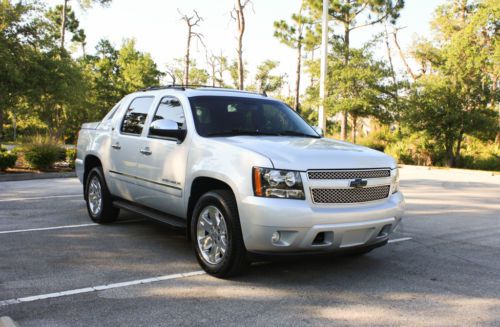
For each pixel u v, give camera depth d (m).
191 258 5.36
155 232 6.64
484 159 25.41
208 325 3.50
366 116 25.45
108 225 7.10
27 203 9.20
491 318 3.71
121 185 6.42
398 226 5.32
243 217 4.25
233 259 4.41
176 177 5.20
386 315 3.74
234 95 5.94
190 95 5.60
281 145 4.63
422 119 24.11
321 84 21.70
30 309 3.76
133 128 6.28
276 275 4.74
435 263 5.27
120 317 3.62
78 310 3.75
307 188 4.19
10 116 35.00
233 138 4.95
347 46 25.50
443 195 11.52
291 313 3.76
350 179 4.38
